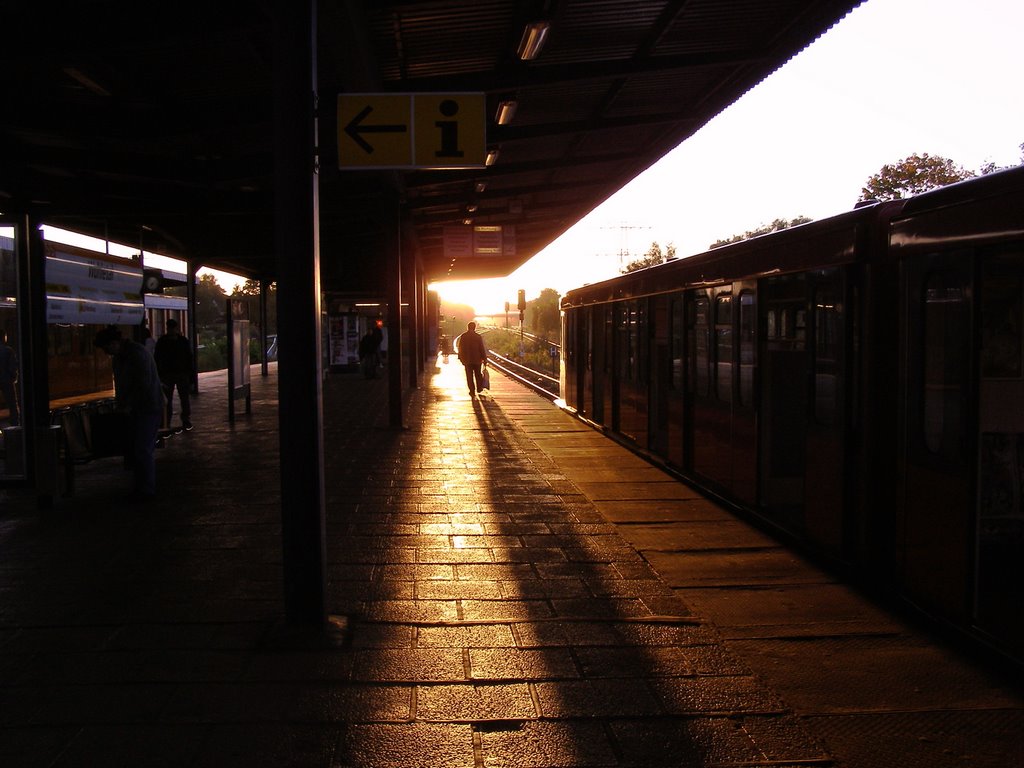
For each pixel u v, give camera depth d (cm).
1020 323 404
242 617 494
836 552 577
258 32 630
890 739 356
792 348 661
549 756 340
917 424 482
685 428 921
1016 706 386
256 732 359
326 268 2381
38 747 346
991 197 414
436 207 1805
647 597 534
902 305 497
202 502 810
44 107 818
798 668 428
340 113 567
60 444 888
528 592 543
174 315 2827
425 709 380
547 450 1170
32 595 534
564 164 1461
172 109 867
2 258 848
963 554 439
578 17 839
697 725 366
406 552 635
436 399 1975
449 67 952
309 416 458
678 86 1096
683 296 923
